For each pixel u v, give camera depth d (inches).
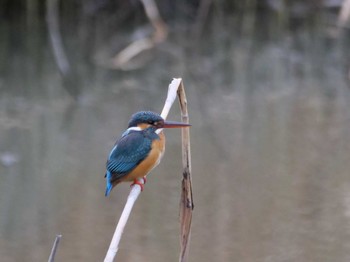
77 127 529.0
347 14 722.8
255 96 590.2
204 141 512.7
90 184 458.0
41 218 420.8
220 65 651.5
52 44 650.8
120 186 463.2
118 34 701.3
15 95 584.1
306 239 397.7
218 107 568.4
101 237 402.6
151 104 566.9
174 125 302.7
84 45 679.1
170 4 741.9
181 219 290.7
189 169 287.4
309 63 655.8
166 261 379.9
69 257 382.6
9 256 383.6
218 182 457.1
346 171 470.3
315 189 450.0
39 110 555.8
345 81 617.3
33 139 509.7
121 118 541.6
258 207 431.2
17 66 636.1
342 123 537.0
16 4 690.8
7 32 685.9
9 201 438.0
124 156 307.3
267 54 675.4
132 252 387.2
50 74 624.4
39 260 380.5
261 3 748.0
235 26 732.0
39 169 473.1
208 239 399.2
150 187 454.9
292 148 499.2
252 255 383.2
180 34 707.4
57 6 677.9
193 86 609.0
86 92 590.9
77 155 489.7
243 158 488.4
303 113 555.2
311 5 761.6
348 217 417.4
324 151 497.7
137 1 729.0
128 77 622.5
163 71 636.1
